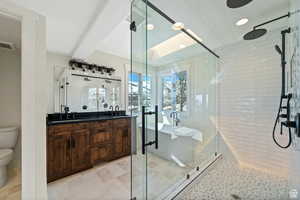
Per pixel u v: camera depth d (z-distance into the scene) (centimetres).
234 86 242
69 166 206
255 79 219
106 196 162
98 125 244
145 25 192
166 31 206
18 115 220
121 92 340
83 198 158
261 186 175
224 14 168
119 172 219
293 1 136
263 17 172
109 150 259
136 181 173
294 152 154
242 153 232
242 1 147
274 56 198
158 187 167
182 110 288
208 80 272
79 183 187
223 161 246
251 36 215
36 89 138
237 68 238
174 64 282
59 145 196
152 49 232
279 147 195
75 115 268
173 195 153
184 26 195
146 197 153
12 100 217
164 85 264
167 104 267
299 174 148
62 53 262
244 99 231
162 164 215
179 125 280
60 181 192
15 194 163
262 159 212
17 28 162
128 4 138
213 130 263
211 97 268
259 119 215
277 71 196
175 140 236
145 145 195
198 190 169
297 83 130
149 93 236
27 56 132
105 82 316
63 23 169
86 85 289
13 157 209
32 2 132
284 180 185
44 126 142
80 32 191
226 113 251
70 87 270
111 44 277
